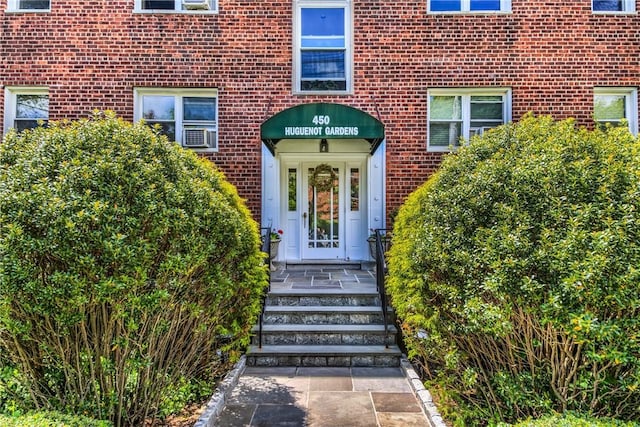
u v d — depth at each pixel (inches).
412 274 172.1
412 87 324.5
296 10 329.1
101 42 318.7
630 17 323.3
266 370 206.7
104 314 131.0
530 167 143.3
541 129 166.7
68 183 127.5
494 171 150.0
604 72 322.0
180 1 327.6
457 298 142.2
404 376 199.3
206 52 322.7
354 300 247.6
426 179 325.7
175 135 327.9
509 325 126.6
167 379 153.9
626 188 130.0
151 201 133.9
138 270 125.8
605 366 121.8
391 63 324.8
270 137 272.8
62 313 121.2
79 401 135.5
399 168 326.0
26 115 324.2
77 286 119.3
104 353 133.3
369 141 318.7
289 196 362.6
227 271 174.4
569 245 120.9
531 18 323.3
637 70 321.7
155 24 320.8
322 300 247.6
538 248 127.0
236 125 323.6
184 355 165.6
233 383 186.5
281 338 225.0
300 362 213.2
